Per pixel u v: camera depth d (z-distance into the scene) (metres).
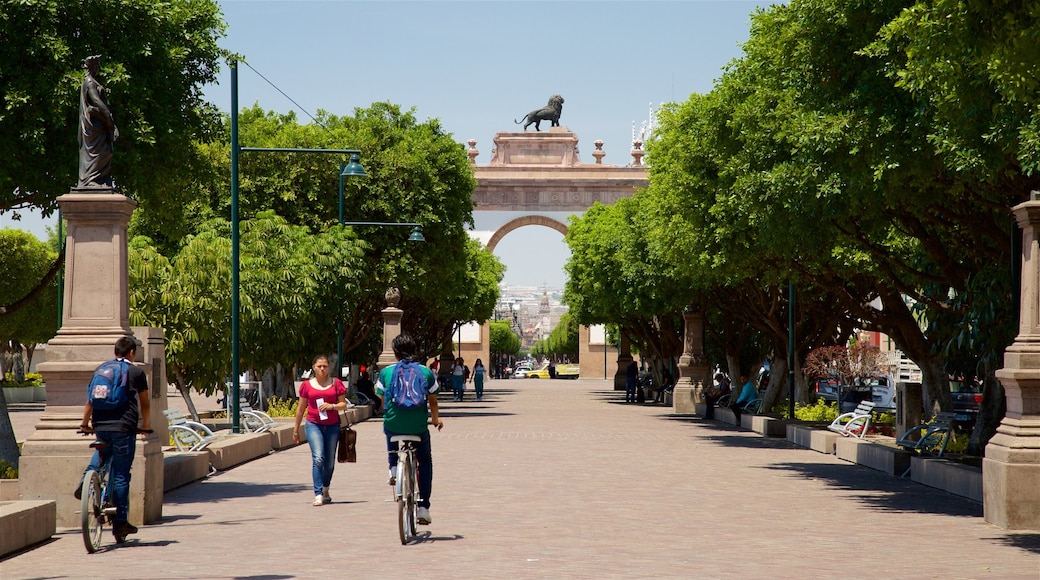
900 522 13.83
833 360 33.97
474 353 105.38
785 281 33.56
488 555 11.12
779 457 23.78
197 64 20.50
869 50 16.20
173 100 19.62
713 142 24.78
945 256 20.69
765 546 11.79
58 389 13.28
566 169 93.75
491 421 38.38
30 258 54.66
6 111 17.30
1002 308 18.91
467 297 67.19
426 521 12.55
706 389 43.41
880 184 17.08
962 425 29.03
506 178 93.25
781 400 36.72
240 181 39.53
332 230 37.12
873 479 19.20
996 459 13.59
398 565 10.52
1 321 54.59
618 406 52.16
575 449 25.67
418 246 42.06
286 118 44.56
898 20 12.73
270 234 33.75
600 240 54.06
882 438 25.11
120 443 11.83
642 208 42.28
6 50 17.39
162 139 19.17
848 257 24.20
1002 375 13.65
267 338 30.66
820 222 19.25
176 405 51.66
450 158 43.47
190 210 38.12
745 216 23.81
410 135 43.59
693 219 27.33
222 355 25.53
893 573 10.18
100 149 13.56
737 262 26.08
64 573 10.13
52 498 13.09
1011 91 11.27
